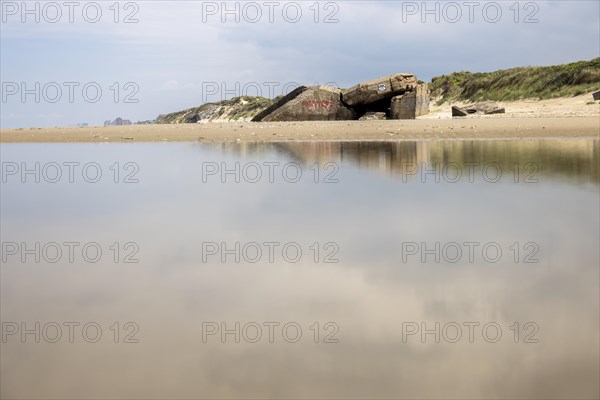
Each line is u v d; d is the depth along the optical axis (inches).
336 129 855.1
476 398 99.2
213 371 107.7
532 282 155.2
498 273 163.5
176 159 502.9
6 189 345.1
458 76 2329.0
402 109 1202.0
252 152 564.7
